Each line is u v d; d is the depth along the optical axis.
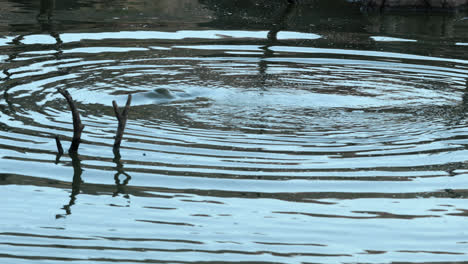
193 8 22.97
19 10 21.41
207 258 7.38
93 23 19.86
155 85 14.01
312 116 12.27
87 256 7.36
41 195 8.80
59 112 12.09
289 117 12.18
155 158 10.08
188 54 16.69
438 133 11.42
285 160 10.12
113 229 7.99
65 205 8.56
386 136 11.25
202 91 13.70
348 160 10.17
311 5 24.45
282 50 17.31
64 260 7.28
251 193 9.01
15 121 11.48
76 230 7.95
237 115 12.23
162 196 8.86
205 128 11.47
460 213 8.56
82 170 9.62
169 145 10.62
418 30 20.36
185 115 12.16
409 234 8.02
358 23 21.25
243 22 20.77
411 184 9.38
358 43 18.31
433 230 8.12
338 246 7.73
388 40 18.78
